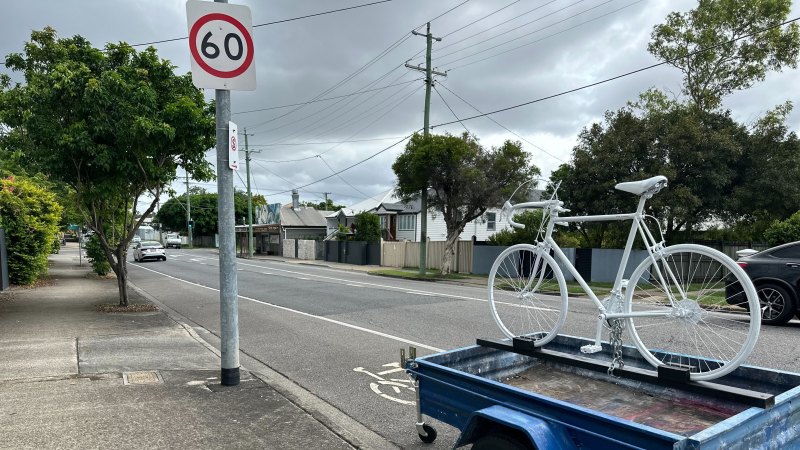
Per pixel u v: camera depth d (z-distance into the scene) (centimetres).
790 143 1917
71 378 611
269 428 469
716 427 239
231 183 593
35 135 1026
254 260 4109
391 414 528
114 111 1043
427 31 2386
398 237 4278
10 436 436
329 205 9069
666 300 392
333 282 2008
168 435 446
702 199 1939
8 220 1633
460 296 1492
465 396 348
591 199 2091
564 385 409
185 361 715
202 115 1147
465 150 2219
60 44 1104
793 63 2308
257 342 884
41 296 1438
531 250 439
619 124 2044
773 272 985
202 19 561
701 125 1966
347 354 786
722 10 2303
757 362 698
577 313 1130
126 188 1196
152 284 1978
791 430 282
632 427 246
